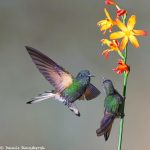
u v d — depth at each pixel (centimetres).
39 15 745
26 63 708
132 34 510
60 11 748
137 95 673
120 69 511
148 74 693
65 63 714
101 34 723
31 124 652
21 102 672
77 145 637
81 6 746
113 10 744
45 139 641
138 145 642
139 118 658
